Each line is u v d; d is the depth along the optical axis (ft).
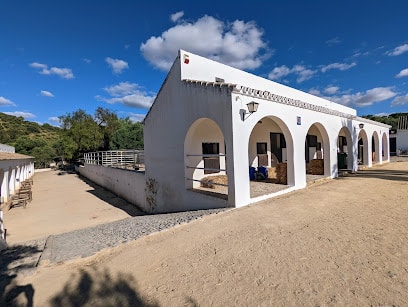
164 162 36.99
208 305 10.11
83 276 13.39
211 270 12.91
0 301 11.36
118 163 90.22
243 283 11.46
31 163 128.26
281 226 18.62
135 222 28.14
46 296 11.62
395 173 44.09
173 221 23.11
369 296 9.84
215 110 26.45
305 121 34.58
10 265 16.43
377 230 16.74
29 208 52.34
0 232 22.68
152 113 40.01
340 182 36.76
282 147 52.80
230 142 24.63
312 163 44.39
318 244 15.03
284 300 10.00
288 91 51.26
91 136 127.34
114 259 15.33
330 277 11.38
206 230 18.88
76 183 93.61
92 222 39.37
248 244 15.74
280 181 35.27
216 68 37.45
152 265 14.06
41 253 19.03
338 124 42.98
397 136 107.04
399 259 12.59
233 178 24.50
